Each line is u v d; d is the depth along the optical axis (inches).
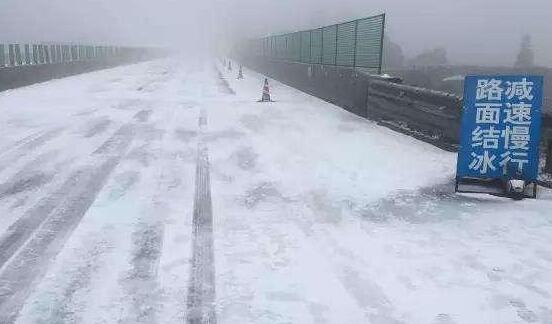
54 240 194.7
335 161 326.0
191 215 223.6
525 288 165.2
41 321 142.2
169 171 294.8
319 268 176.6
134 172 291.1
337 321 145.1
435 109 383.2
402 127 432.8
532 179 257.3
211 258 182.1
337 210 234.5
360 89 533.6
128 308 149.4
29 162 311.9
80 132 412.2
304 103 645.9
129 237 198.4
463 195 259.9
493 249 194.5
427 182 282.4
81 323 141.7
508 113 255.3
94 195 248.4
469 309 152.3
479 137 259.1
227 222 216.4
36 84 840.3
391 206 241.4
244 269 174.6
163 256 182.9
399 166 316.2
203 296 156.8
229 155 337.7
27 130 416.8
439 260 184.4
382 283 167.2
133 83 930.7
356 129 447.5
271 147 364.5
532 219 226.4
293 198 250.2
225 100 665.6
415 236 205.9
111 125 448.5
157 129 431.5
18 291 157.6
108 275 168.4
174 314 146.9
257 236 202.4
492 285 166.9
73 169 296.0
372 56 538.6
